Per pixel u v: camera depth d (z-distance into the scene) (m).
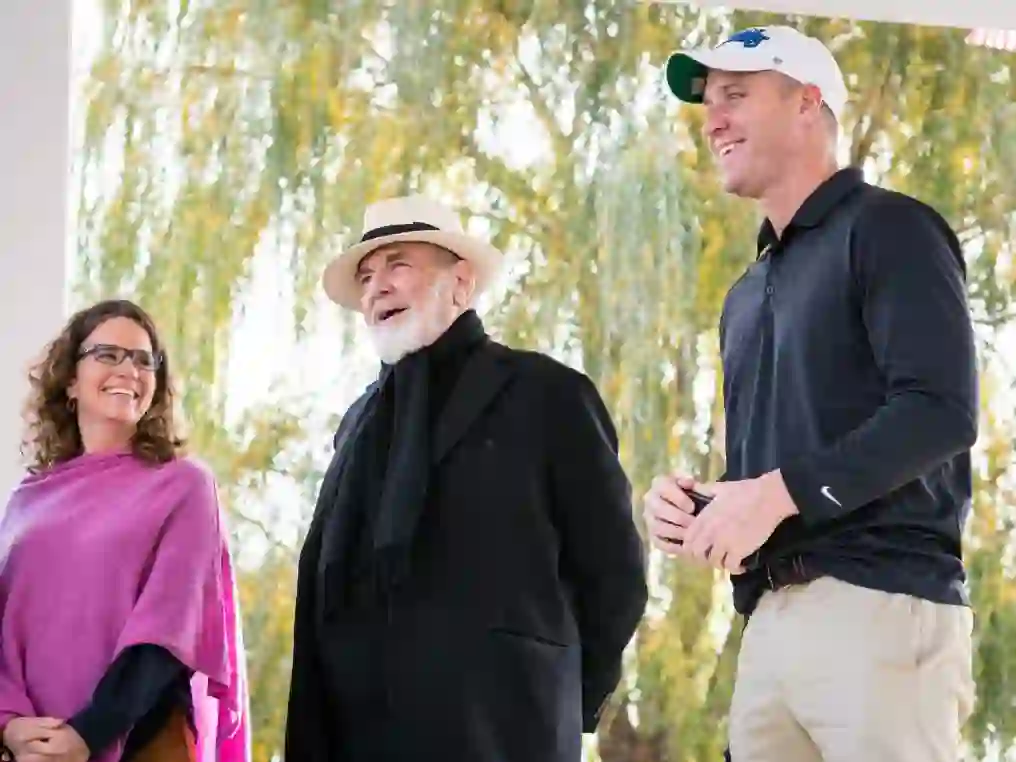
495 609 5.55
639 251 9.67
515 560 5.62
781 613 4.91
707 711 9.32
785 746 4.94
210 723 5.94
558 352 9.50
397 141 9.45
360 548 5.72
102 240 8.98
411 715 5.47
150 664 5.38
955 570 4.85
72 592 5.62
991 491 9.87
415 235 6.08
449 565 5.59
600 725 9.21
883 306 4.73
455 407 5.84
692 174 9.80
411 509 5.57
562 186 9.63
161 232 9.05
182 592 5.58
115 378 6.01
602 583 5.80
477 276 6.33
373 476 5.83
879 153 10.19
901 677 4.64
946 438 4.54
